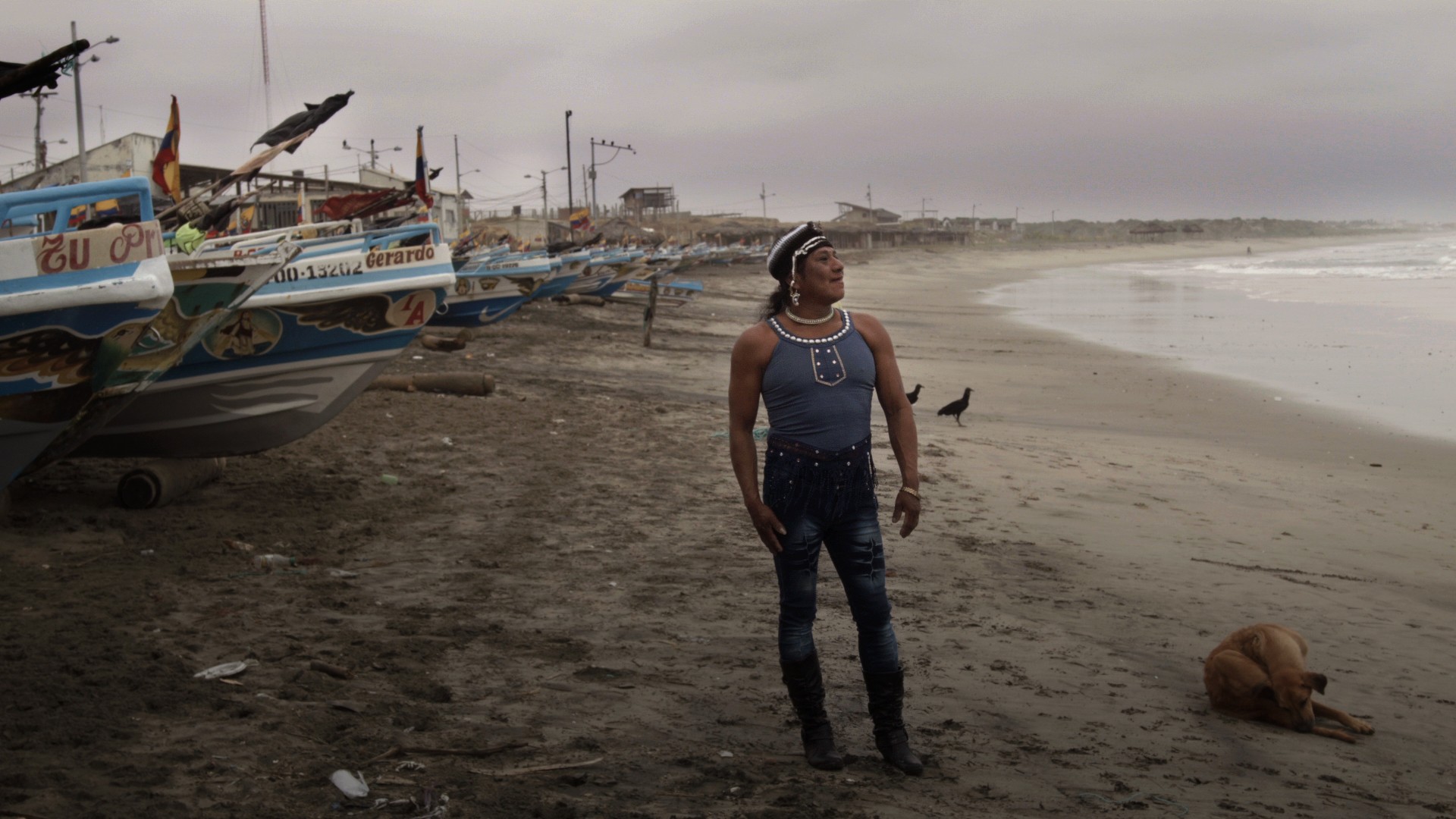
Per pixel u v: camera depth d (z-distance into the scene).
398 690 4.65
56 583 5.90
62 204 5.91
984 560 7.78
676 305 37.69
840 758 4.09
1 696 4.24
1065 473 11.76
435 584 6.38
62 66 5.55
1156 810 3.93
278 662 4.87
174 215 8.54
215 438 8.84
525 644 5.39
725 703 4.74
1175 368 23.20
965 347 27.83
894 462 11.42
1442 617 7.22
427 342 18.81
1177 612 6.86
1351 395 19.08
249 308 8.44
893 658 4.11
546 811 3.54
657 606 6.17
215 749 3.88
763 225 116.19
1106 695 5.23
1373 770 4.54
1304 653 5.17
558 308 31.12
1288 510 10.67
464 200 70.69
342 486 8.76
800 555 3.96
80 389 6.36
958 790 3.98
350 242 9.73
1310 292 49.34
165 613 5.51
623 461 10.51
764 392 3.97
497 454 10.43
